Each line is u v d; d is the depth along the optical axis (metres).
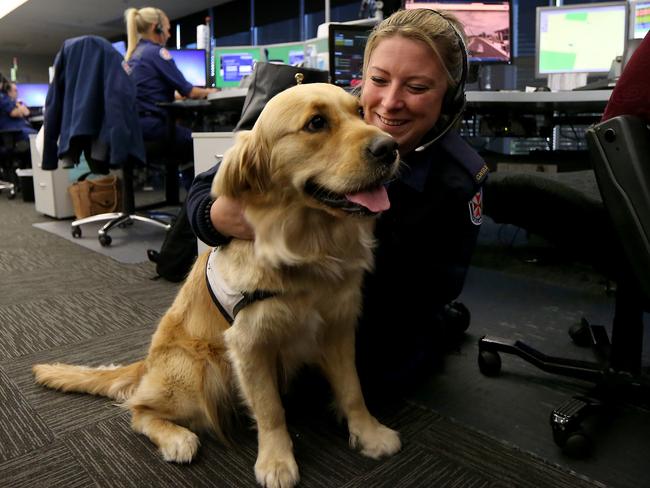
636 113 1.01
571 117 3.98
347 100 1.15
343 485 1.16
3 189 7.26
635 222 1.02
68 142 3.38
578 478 1.17
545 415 1.44
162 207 4.72
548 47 3.47
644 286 1.07
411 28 1.22
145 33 4.34
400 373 1.54
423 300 1.57
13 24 11.75
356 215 1.06
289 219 1.13
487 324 2.12
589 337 1.88
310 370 1.54
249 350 1.18
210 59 5.26
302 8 8.80
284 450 1.21
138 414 1.36
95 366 1.78
